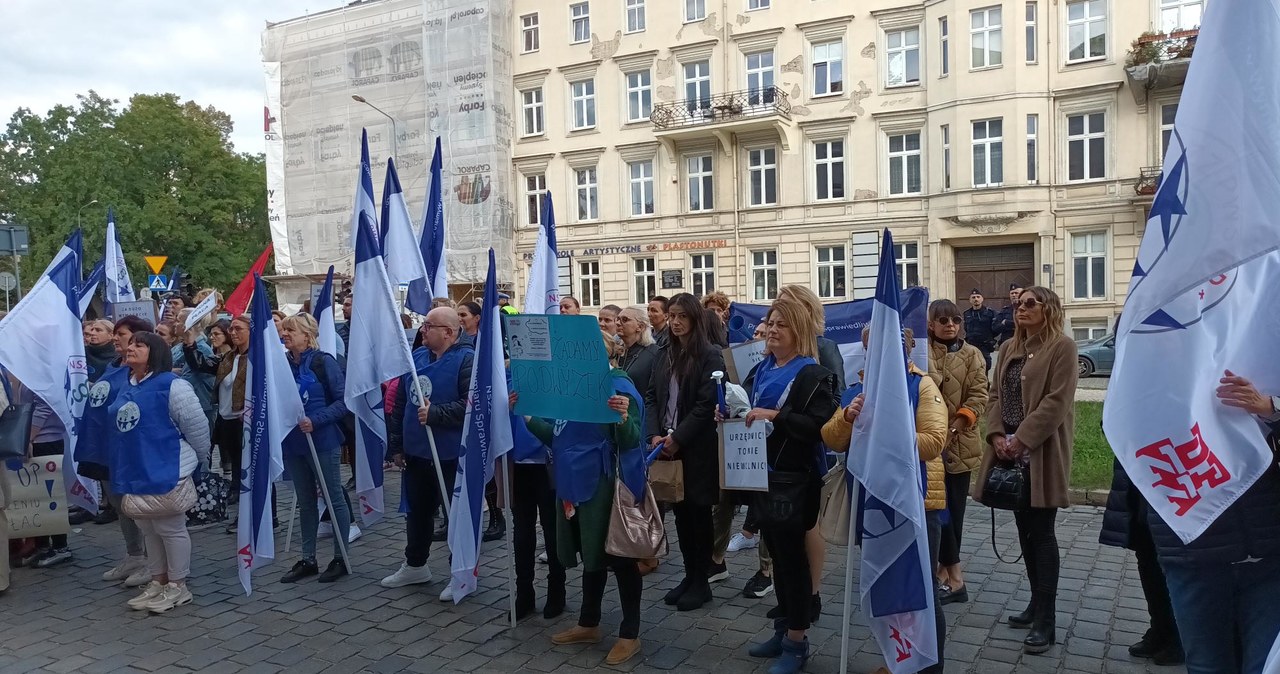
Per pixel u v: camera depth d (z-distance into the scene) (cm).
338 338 883
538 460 518
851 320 680
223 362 805
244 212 4684
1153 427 274
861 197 2588
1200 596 283
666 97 2823
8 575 600
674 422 532
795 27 2634
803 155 2659
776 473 412
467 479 515
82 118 4534
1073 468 842
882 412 375
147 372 558
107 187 4094
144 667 465
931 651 376
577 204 3047
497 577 610
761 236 2734
